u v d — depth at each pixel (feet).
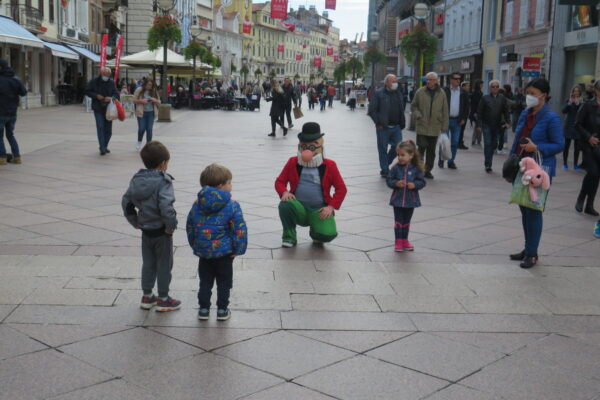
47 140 58.65
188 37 290.97
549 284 19.45
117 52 111.14
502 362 13.96
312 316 16.35
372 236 24.89
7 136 42.24
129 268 19.79
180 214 27.91
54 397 11.96
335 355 14.10
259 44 480.23
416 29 94.94
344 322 16.02
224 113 123.54
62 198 31.04
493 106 44.57
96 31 170.09
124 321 15.72
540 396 12.46
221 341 14.70
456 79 46.42
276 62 512.22
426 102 40.34
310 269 20.24
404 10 231.50
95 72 172.24
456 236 25.31
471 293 18.44
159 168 16.10
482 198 34.19
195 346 14.39
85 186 34.55
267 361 13.71
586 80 88.74
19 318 15.71
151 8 199.31
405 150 22.24
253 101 138.21
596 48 84.17
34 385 12.41
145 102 51.83
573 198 35.17
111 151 51.08
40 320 15.62
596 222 28.71
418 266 21.01
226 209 15.43
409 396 12.32
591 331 15.90
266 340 14.82
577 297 18.34
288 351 14.24
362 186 37.14
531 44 106.63
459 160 52.90
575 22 89.76
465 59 148.36
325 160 22.81
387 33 281.13
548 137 21.48
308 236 24.59
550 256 22.65
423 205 31.83
